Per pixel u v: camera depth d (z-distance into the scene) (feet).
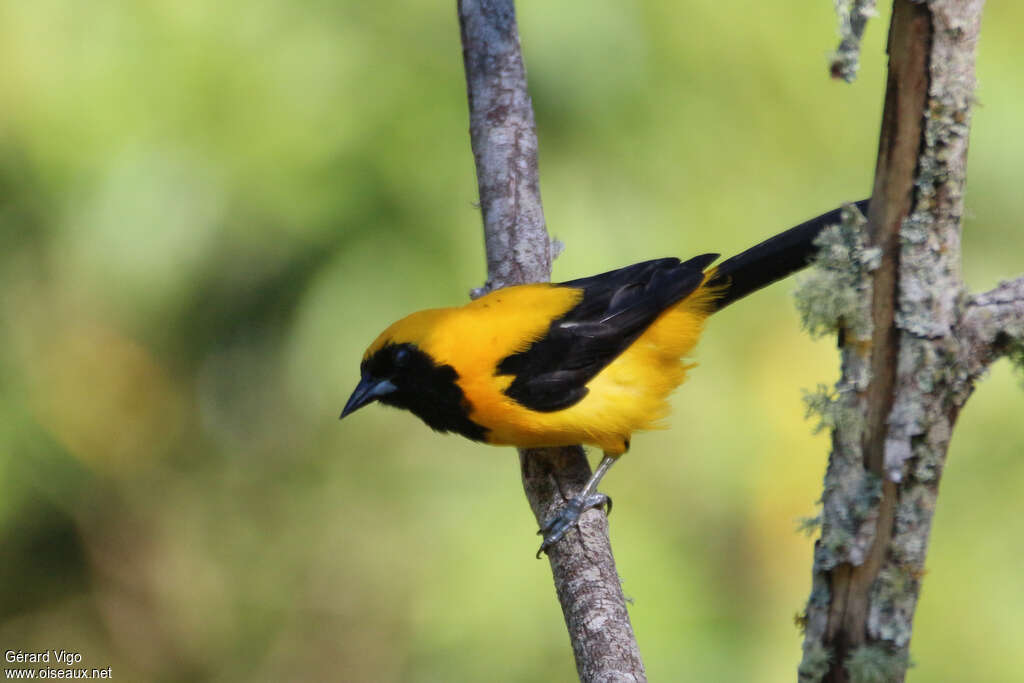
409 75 36.96
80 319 41.22
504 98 30.73
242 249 37.96
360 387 29.01
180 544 46.14
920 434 15.58
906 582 15.93
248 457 44.34
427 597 39.01
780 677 35.01
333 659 45.52
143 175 36.91
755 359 37.99
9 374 42.45
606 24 36.19
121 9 36.70
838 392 16.03
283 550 45.73
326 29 36.99
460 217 36.78
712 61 37.32
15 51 36.73
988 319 15.30
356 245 36.68
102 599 48.03
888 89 15.03
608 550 26.37
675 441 37.78
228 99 36.76
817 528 16.66
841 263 15.71
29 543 45.14
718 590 36.60
